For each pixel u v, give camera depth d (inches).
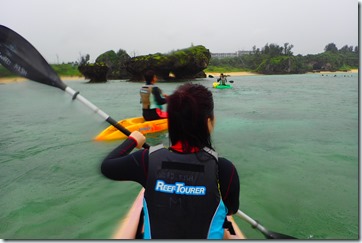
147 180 58.6
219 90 876.0
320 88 977.5
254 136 260.7
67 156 203.5
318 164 186.1
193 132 56.9
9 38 80.1
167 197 56.4
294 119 349.1
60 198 140.3
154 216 57.0
